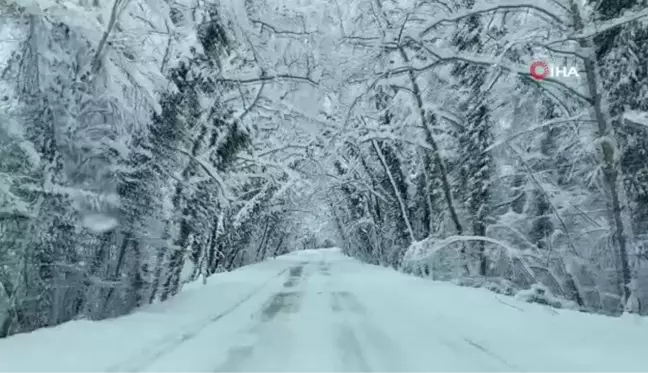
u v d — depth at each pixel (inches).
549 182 666.2
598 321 374.6
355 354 274.8
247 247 1403.8
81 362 252.7
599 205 626.8
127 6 414.3
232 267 1354.6
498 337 316.8
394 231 1187.9
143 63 466.0
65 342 300.2
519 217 681.0
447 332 337.4
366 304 496.7
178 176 504.1
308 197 1411.2
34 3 332.8
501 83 654.5
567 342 299.0
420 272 927.7
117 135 421.7
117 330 344.2
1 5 337.4
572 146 637.3
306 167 1068.5
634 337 311.7
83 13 363.9
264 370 242.7
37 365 245.1
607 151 441.4
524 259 648.4
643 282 448.1
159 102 474.6
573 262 620.1
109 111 410.6
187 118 515.2
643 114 416.2
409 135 800.3
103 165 408.2
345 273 1010.1
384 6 637.3
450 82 707.4
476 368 241.8
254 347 295.4
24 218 338.3
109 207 412.2
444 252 784.3
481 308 452.4
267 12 609.6
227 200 568.7
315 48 625.0
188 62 503.5
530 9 514.0
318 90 668.7
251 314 435.2
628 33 439.8
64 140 371.9
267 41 627.5
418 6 595.5
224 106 592.7
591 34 419.8
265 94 653.3
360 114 799.7
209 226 627.5
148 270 492.4
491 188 732.0
